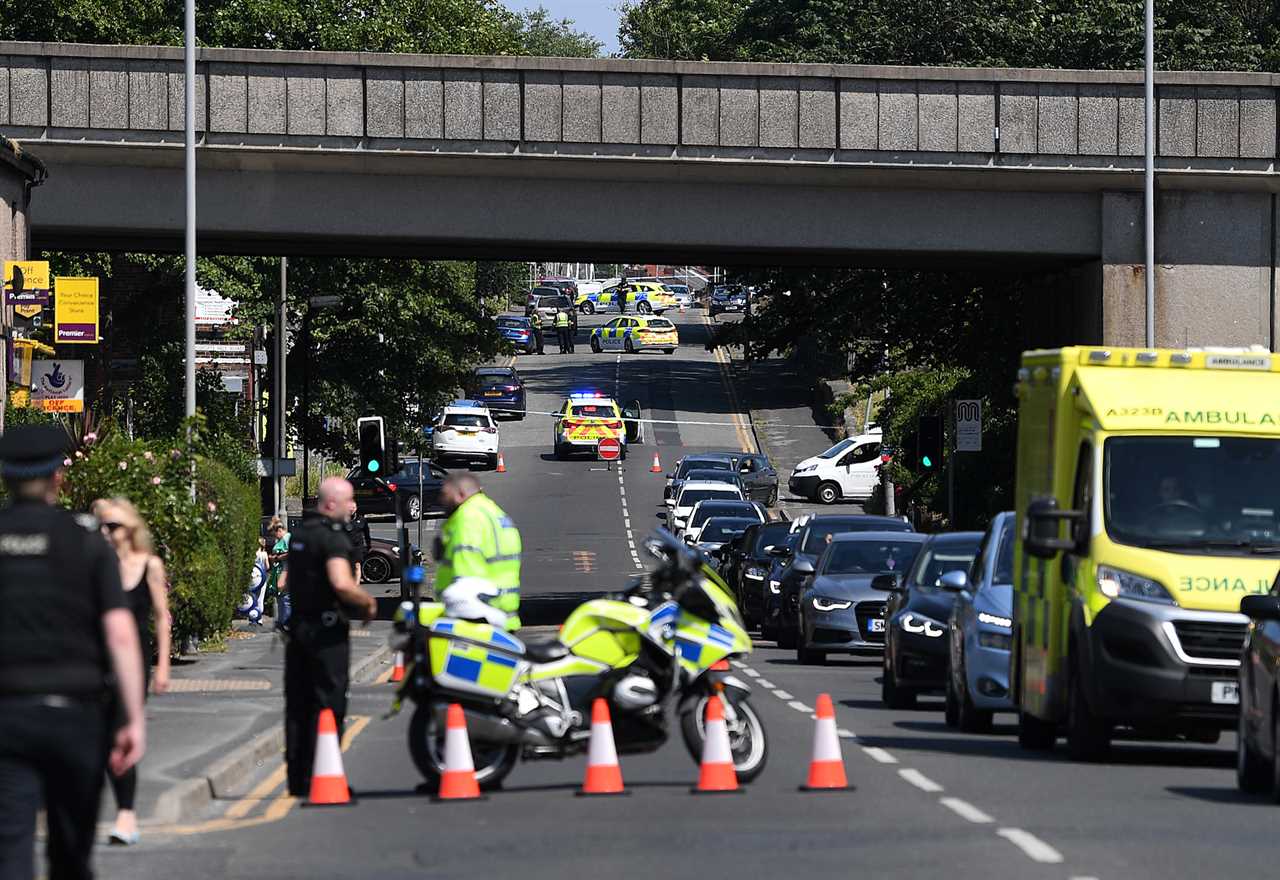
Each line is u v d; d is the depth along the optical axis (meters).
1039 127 116.56
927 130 116.06
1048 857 39.06
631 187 116.38
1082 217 119.25
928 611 77.75
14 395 108.06
